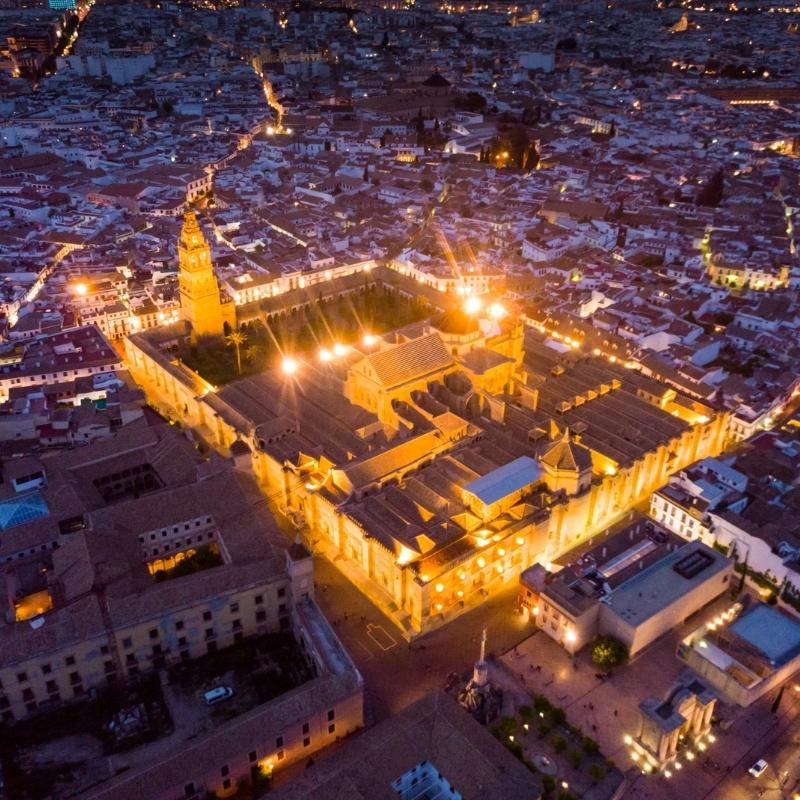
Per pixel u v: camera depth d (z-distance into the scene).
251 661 151.00
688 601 157.00
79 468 187.00
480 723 134.00
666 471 199.75
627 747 133.88
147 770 117.88
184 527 169.38
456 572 157.62
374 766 118.38
